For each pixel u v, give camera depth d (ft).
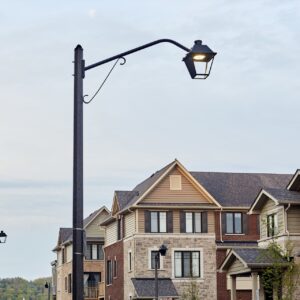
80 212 44.65
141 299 215.51
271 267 144.15
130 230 228.84
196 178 244.83
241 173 251.80
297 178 159.63
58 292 361.92
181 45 46.70
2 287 530.27
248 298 220.23
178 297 212.84
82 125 45.70
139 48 47.29
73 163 45.44
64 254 344.49
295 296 148.36
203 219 225.97
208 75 45.32
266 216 166.81
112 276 251.19
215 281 222.07
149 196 224.33
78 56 46.29
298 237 154.81
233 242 226.99
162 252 148.15
